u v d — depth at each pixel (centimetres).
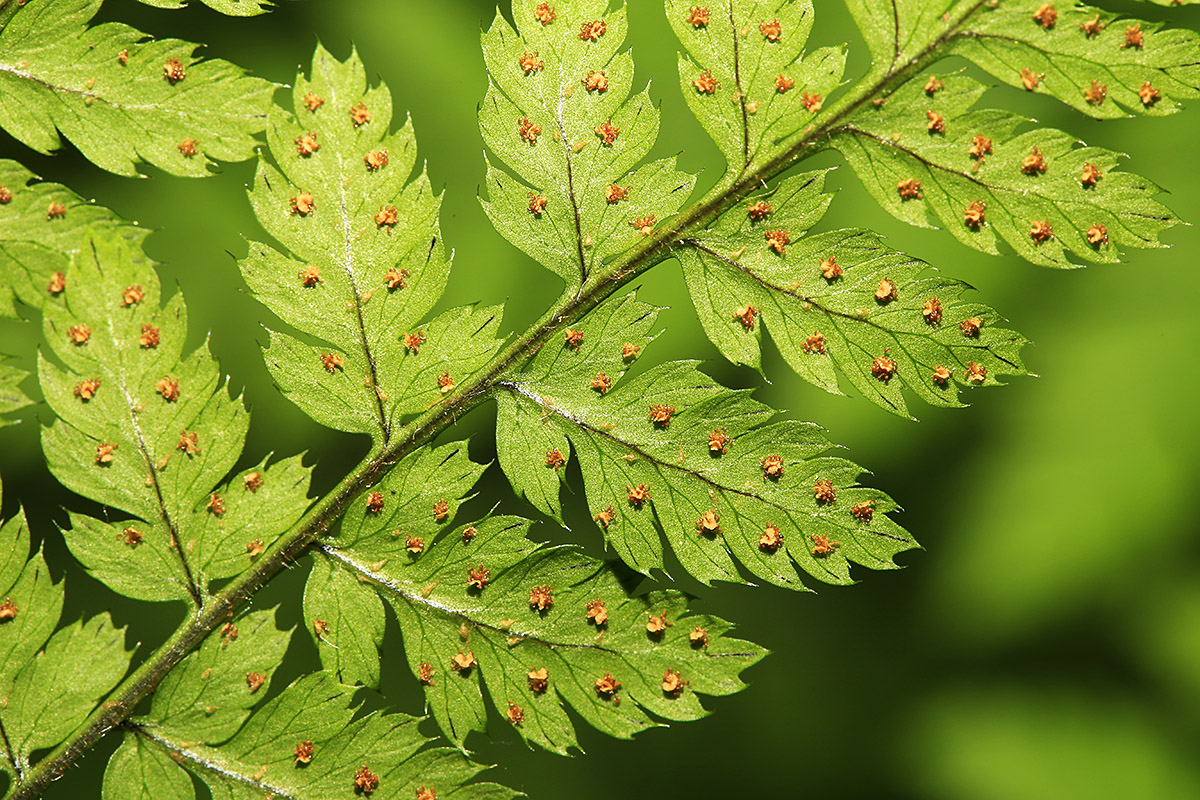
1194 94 15
